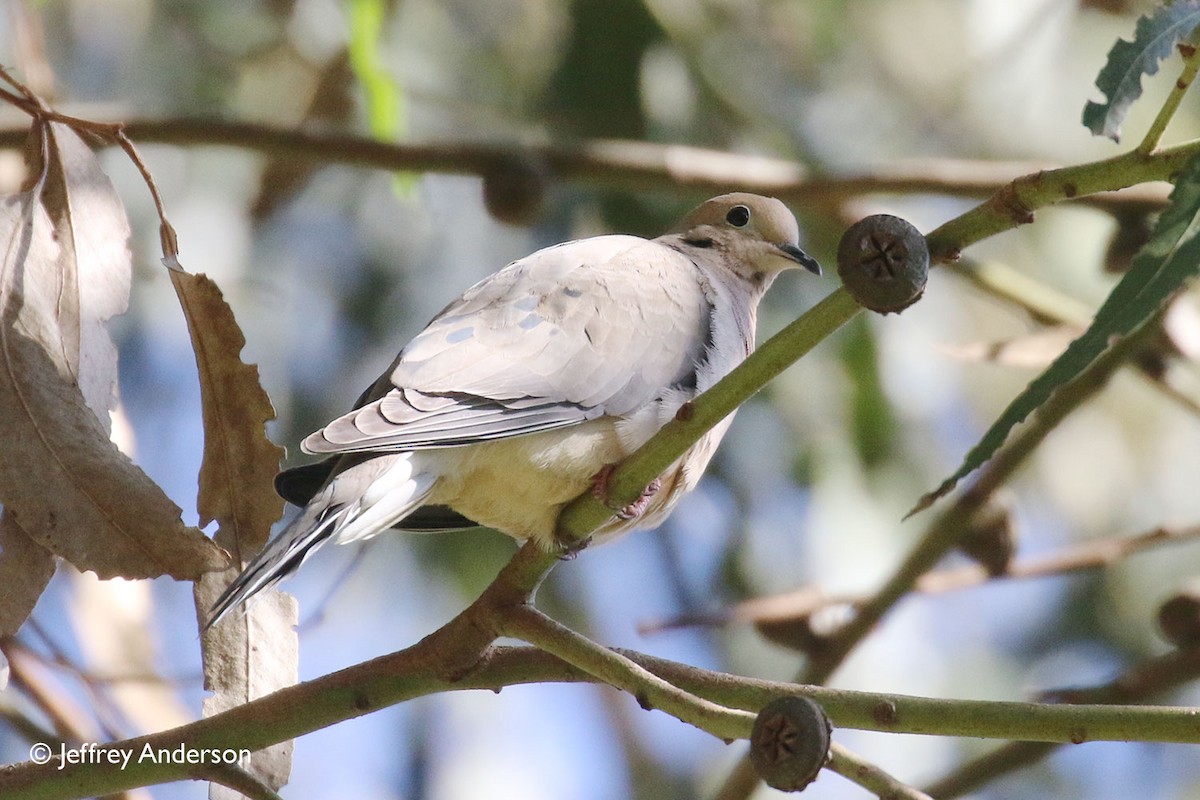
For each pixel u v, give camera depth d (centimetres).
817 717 502
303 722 656
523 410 750
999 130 1345
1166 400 1448
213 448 681
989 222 548
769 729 505
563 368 777
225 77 1318
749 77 1294
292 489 762
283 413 1227
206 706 678
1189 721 543
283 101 1309
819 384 1227
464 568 1280
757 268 998
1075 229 1347
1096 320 562
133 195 1229
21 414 650
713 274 926
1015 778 1492
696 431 616
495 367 761
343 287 1273
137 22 1332
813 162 1286
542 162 1072
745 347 893
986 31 1252
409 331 1264
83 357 679
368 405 709
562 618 1298
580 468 764
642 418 793
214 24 1327
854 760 574
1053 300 1100
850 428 1221
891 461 1244
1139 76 562
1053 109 1345
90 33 1331
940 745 1305
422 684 657
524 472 749
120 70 1325
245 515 686
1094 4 1253
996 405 1388
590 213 1257
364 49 1024
